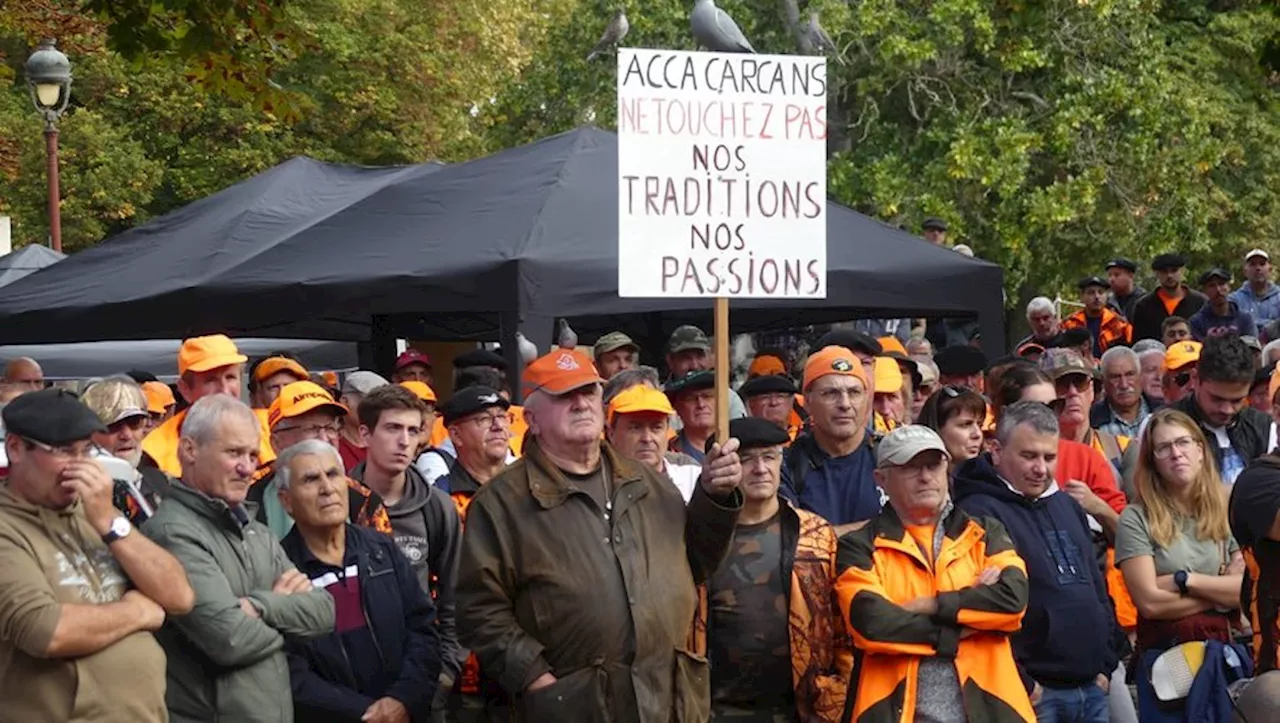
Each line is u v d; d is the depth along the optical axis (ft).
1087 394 28.91
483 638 18.89
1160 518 23.89
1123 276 50.96
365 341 45.50
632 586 18.89
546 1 106.52
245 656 19.06
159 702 18.01
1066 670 22.48
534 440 19.43
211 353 27.45
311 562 20.95
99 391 23.84
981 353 31.50
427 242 31.01
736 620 21.53
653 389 23.52
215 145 92.99
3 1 56.29
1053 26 75.77
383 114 94.79
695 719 19.24
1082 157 76.84
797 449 25.44
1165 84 77.00
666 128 19.76
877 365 29.81
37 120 86.58
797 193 20.18
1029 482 22.90
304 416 23.73
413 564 22.77
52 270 36.32
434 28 97.66
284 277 31.37
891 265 32.32
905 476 21.29
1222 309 45.39
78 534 17.83
